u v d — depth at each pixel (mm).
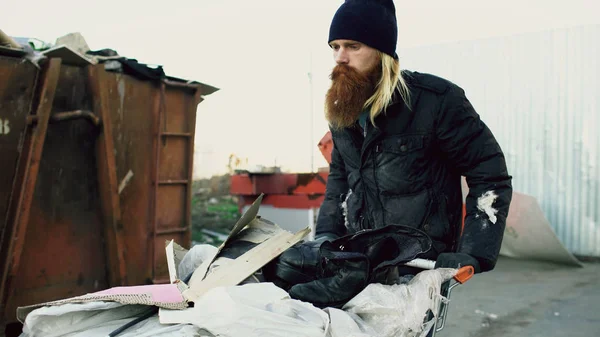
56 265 4496
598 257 8422
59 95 4461
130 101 4914
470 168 2209
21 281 4293
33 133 4156
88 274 4676
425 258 2229
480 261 2045
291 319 1655
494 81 9188
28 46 4332
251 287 1764
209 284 1866
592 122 8484
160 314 1697
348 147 2404
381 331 1763
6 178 4133
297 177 7820
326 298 1868
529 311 5422
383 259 1943
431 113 2201
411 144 2240
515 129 9055
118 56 4945
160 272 5152
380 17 2156
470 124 2182
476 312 5402
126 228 4910
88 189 4688
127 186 4910
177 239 5340
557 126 8727
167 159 5262
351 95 2186
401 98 2225
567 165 8672
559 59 8695
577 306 5594
